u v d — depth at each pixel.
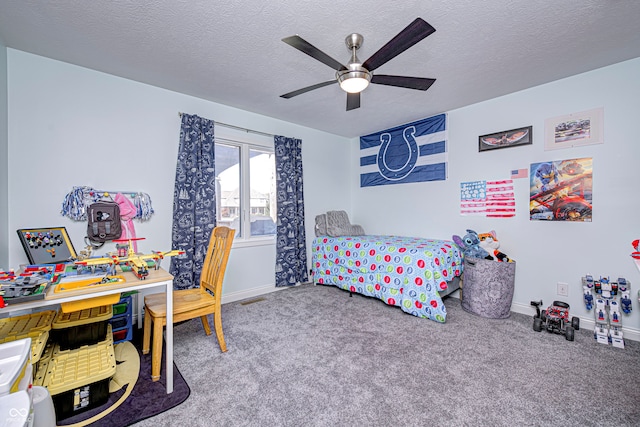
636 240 2.06
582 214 2.43
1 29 1.78
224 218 3.24
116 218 2.39
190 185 2.78
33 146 2.10
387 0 1.51
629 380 1.67
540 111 2.63
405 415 1.41
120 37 1.87
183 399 1.53
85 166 2.31
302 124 3.83
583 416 1.39
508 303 2.64
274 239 3.57
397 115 3.46
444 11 1.61
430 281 2.59
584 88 2.39
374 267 3.05
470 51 2.04
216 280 2.05
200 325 2.50
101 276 1.50
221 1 1.53
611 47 2.00
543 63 2.22
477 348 2.07
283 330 2.39
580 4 1.55
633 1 1.52
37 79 2.11
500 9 1.59
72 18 1.67
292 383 1.67
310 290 3.57
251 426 1.35
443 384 1.65
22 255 2.05
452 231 3.32
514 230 2.82
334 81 1.80
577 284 2.46
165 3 1.54
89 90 2.32
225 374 1.76
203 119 2.89
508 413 1.42
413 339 2.21
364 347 2.09
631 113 2.19
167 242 2.72
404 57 2.11
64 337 1.59
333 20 1.68
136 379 1.70
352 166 4.59
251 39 1.89
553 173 2.57
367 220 4.36
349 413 1.43
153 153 2.64
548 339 2.21
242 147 3.33
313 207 4.07
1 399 0.69
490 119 2.96
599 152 2.34
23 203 2.06
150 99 2.62
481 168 3.05
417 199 3.68
